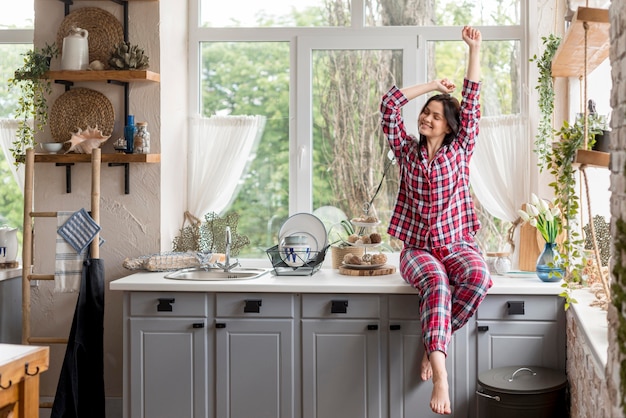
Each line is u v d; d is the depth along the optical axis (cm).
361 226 409
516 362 353
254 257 447
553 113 406
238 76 446
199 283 363
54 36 415
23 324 390
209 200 441
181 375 368
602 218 355
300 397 363
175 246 425
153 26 409
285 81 445
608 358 211
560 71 374
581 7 260
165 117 415
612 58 211
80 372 377
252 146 446
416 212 360
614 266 195
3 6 455
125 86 409
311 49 441
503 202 424
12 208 459
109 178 413
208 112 449
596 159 257
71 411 372
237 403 366
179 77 435
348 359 360
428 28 436
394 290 352
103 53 410
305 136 442
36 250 418
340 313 360
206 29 446
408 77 437
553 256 359
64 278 383
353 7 439
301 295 362
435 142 359
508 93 433
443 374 312
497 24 434
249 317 364
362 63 440
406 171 358
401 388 358
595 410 244
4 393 213
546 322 352
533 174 422
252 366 365
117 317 415
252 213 447
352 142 442
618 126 201
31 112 409
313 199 444
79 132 397
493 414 322
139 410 369
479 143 426
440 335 319
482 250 414
